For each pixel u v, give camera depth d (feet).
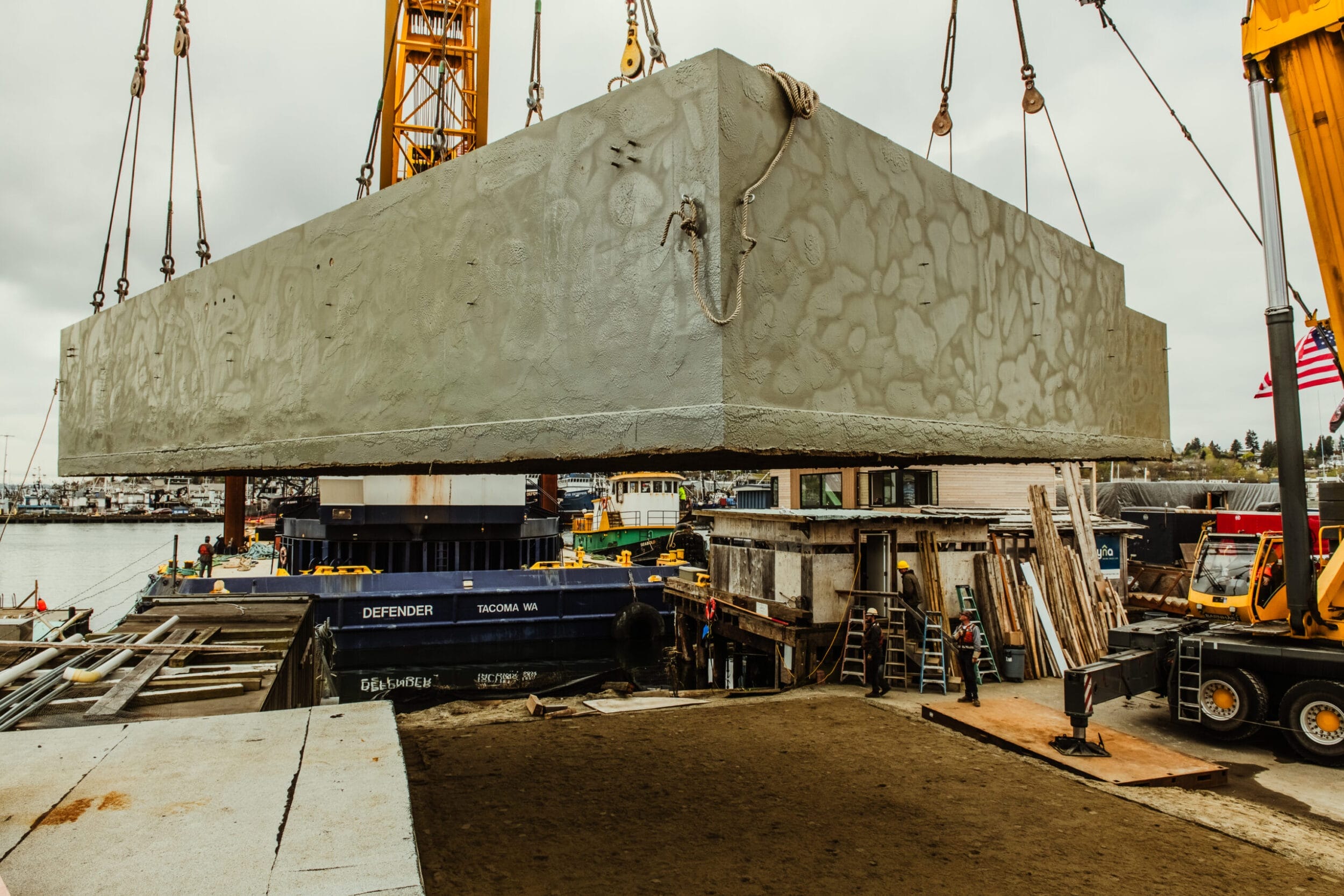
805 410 10.43
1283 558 33.12
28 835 8.01
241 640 27.30
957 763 27.68
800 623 44.93
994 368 14.76
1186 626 36.96
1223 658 32.22
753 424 9.49
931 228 13.38
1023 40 20.25
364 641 63.93
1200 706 32.50
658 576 74.59
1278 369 28.32
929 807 23.07
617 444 10.28
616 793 23.25
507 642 68.39
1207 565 39.93
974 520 46.34
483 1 57.06
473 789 23.47
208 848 7.79
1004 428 14.76
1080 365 17.71
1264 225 26.99
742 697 39.47
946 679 40.47
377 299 14.26
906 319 12.57
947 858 19.48
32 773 9.82
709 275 9.45
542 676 66.49
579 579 72.64
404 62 57.52
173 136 22.57
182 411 18.90
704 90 9.73
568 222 11.38
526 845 19.36
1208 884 18.74
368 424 14.20
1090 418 17.94
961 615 37.35
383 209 14.39
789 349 10.27
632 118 10.66
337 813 8.67
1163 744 32.65
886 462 15.37
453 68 61.26
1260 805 25.43
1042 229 16.87
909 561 45.34
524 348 11.84
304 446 15.35
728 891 17.21
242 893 6.92
